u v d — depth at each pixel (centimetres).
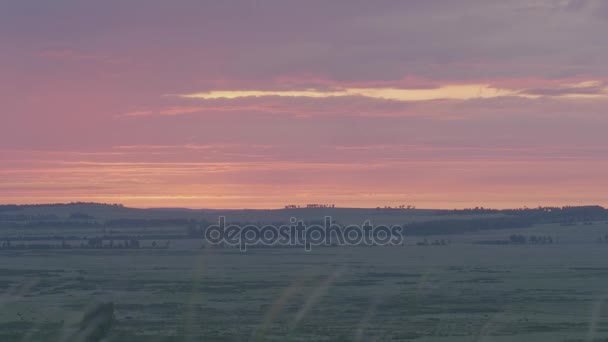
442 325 3494
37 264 8612
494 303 5122
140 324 2184
